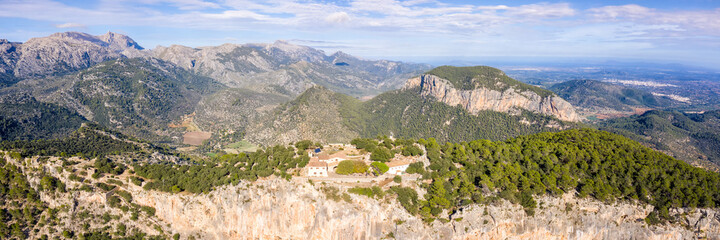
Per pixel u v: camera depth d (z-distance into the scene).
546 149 191.62
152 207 173.25
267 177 168.00
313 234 152.62
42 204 177.25
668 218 157.25
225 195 164.00
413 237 144.50
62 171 183.62
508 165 175.62
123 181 182.12
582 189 162.25
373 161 175.00
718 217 154.38
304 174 165.00
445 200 150.62
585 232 157.00
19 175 185.88
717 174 175.25
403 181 160.62
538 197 160.25
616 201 161.00
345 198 150.12
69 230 169.38
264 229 159.00
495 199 155.25
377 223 147.50
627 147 198.88
